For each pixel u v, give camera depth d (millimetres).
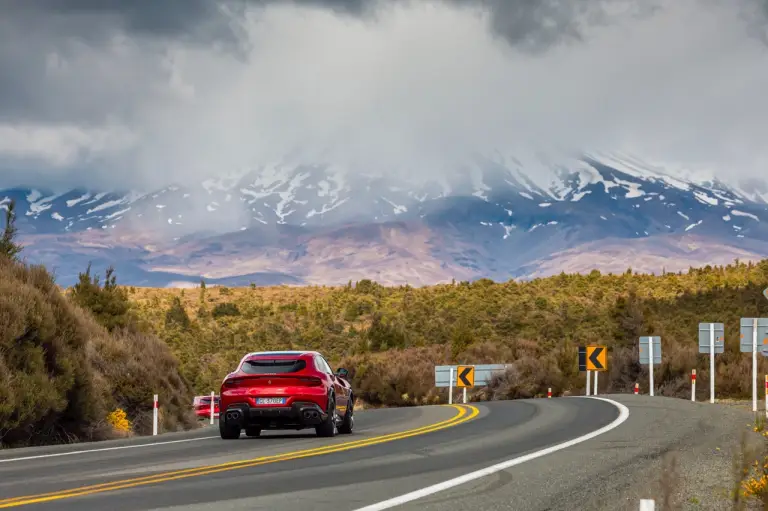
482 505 19797
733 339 80188
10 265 45812
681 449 29891
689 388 75625
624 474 24328
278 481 23375
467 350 108375
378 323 140000
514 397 91812
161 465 27031
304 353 38656
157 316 183375
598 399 56531
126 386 53812
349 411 40656
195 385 116688
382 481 23328
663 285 187500
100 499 20547
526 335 145250
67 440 42906
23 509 19281
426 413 54875
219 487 22359
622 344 104750
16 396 38969
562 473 24656
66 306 45250
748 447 27062
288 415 36719
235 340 160500
